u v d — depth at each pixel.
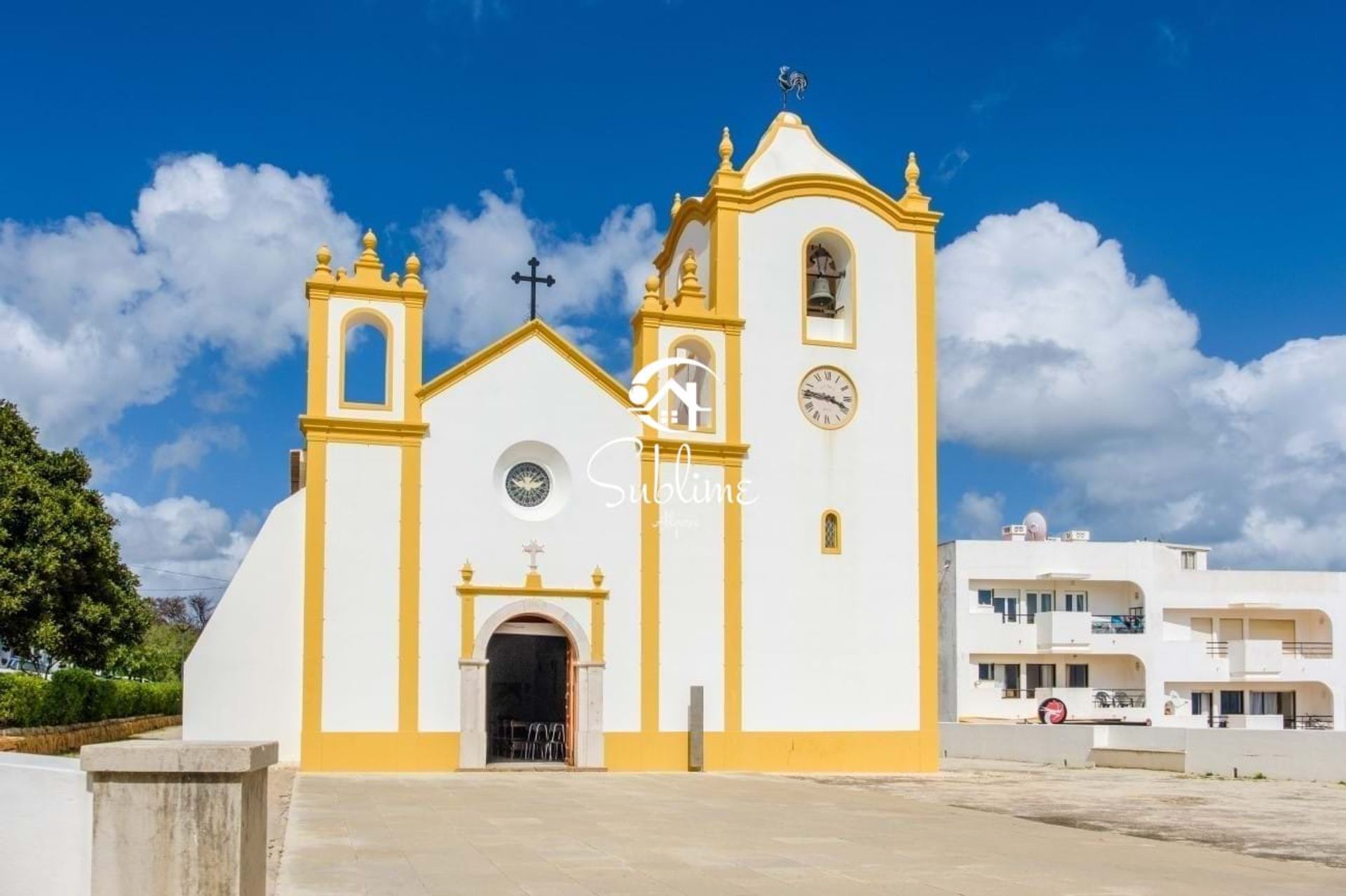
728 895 13.35
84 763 8.12
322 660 28.84
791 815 21.36
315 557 29.06
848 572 32.75
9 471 35.41
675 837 18.09
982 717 57.09
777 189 33.50
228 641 28.72
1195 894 14.04
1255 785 29.41
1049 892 13.94
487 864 15.21
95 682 38.19
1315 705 59.31
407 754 29.06
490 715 36.97
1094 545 58.59
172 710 53.78
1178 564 59.03
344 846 16.67
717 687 31.47
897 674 32.78
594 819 20.20
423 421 30.05
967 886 14.20
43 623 34.69
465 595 29.78
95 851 8.12
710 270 33.53
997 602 58.25
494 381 30.69
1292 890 14.48
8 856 8.62
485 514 30.22
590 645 30.58
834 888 13.93
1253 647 57.91
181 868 8.14
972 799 25.27
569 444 31.05
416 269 30.56
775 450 32.66
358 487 29.50
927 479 33.59
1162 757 34.28
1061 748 38.09
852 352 33.56
